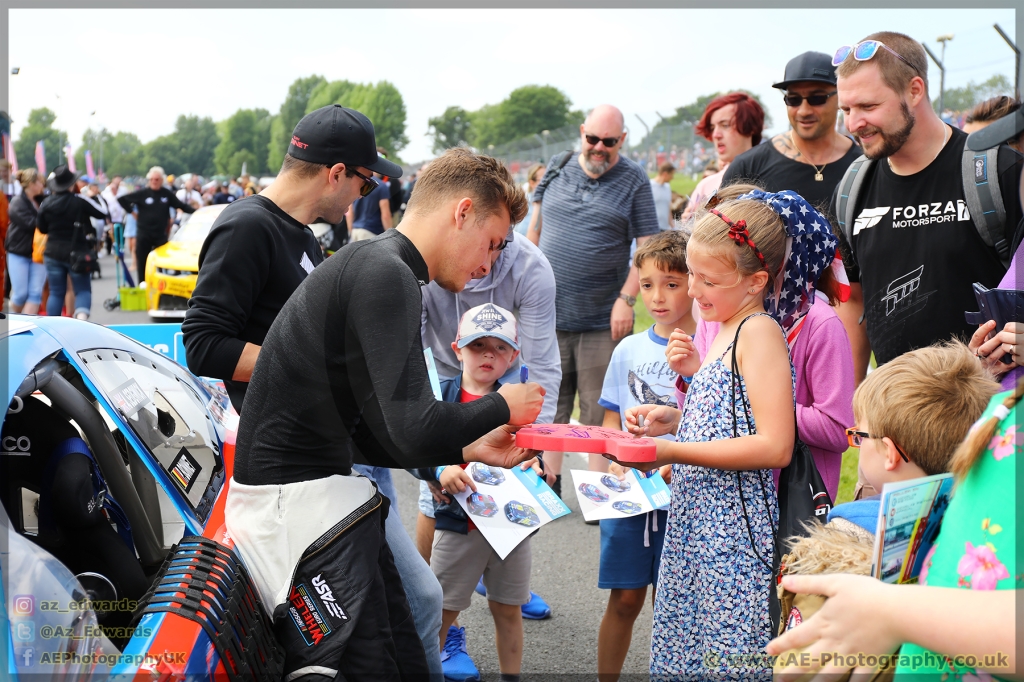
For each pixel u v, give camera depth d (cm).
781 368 159
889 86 199
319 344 144
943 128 214
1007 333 179
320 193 201
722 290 162
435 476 208
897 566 112
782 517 162
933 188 217
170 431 197
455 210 149
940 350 142
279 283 206
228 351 196
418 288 145
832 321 193
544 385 170
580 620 266
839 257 176
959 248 217
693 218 179
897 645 101
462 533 217
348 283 142
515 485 207
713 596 163
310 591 149
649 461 151
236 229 197
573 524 295
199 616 134
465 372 170
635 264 171
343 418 150
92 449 183
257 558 152
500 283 162
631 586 215
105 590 160
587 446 155
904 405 134
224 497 189
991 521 98
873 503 150
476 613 289
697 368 181
